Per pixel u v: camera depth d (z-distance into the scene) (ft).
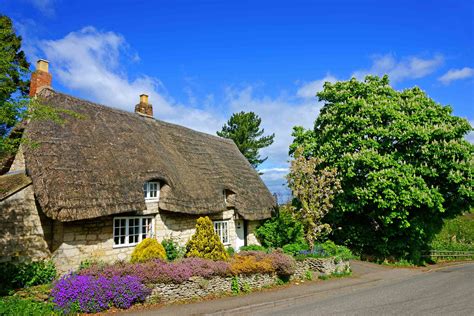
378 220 69.97
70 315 28.25
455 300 35.24
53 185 37.19
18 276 35.29
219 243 47.21
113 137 50.70
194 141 71.72
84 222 41.19
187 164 60.95
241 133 129.80
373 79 74.43
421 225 67.31
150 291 33.04
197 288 36.45
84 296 29.37
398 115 65.51
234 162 77.51
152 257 41.52
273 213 72.59
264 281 43.73
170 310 31.17
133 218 47.57
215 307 32.53
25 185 39.88
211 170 64.64
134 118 61.57
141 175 46.91
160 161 52.19
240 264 42.01
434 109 68.13
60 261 38.58
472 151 63.67
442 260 85.61
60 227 39.91
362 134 66.08
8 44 34.55
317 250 56.90
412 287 44.24
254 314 31.14
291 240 68.18
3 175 48.75
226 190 64.85
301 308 33.12
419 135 61.98
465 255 93.86
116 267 34.99
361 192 62.80
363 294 39.93
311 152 73.82
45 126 43.42
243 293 39.91
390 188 60.80
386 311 30.83
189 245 47.01
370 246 73.61
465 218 129.59
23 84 55.16
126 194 43.47
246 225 70.33
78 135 45.98
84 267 37.99
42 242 40.22
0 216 37.37
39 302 29.37
